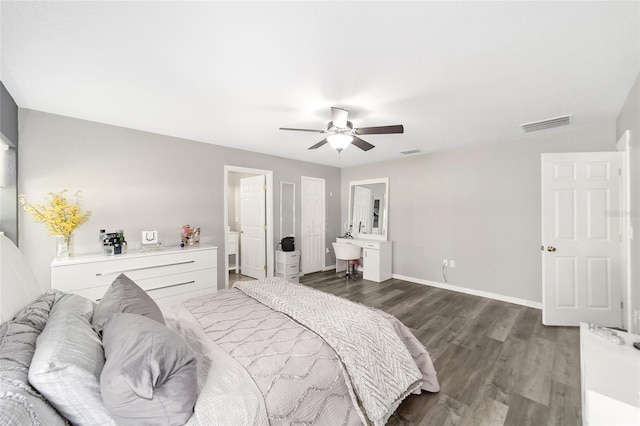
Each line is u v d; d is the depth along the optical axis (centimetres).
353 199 581
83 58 174
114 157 312
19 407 71
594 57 172
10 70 188
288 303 192
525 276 363
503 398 182
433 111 265
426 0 125
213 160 400
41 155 267
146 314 138
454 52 167
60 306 130
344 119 230
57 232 259
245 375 117
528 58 174
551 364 221
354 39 155
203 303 209
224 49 165
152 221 342
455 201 429
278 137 362
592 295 293
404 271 496
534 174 354
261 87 215
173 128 323
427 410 171
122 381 83
